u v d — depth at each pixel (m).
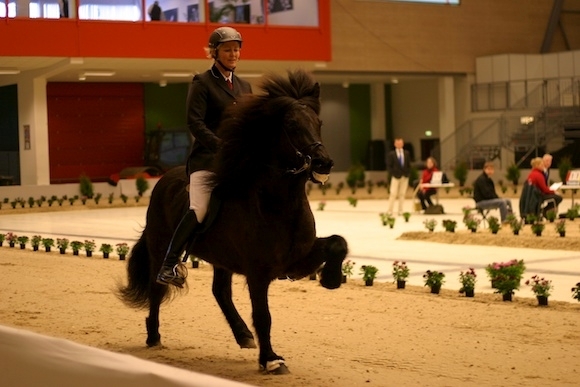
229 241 7.99
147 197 43.28
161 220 9.07
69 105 48.72
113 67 41.69
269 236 7.56
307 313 11.47
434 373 8.03
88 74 42.34
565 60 48.81
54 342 4.05
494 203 23.25
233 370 8.19
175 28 39.41
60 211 36.22
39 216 33.22
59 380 4.00
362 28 48.78
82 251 20.55
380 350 9.12
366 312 11.52
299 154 7.35
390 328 10.38
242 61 41.34
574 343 9.44
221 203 7.96
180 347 9.41
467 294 12.92
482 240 20.38
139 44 38.75
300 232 7.60
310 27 42.44
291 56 42.03
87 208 37.66
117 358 3.69
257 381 7.70
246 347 8.87
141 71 43.88
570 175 25.23
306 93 7.88
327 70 47.91
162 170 46.91
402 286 13.84
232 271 8.27
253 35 41.12
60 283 14.71
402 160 30.08
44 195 41.44
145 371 3.49
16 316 11.43
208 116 8.54
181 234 8.26
